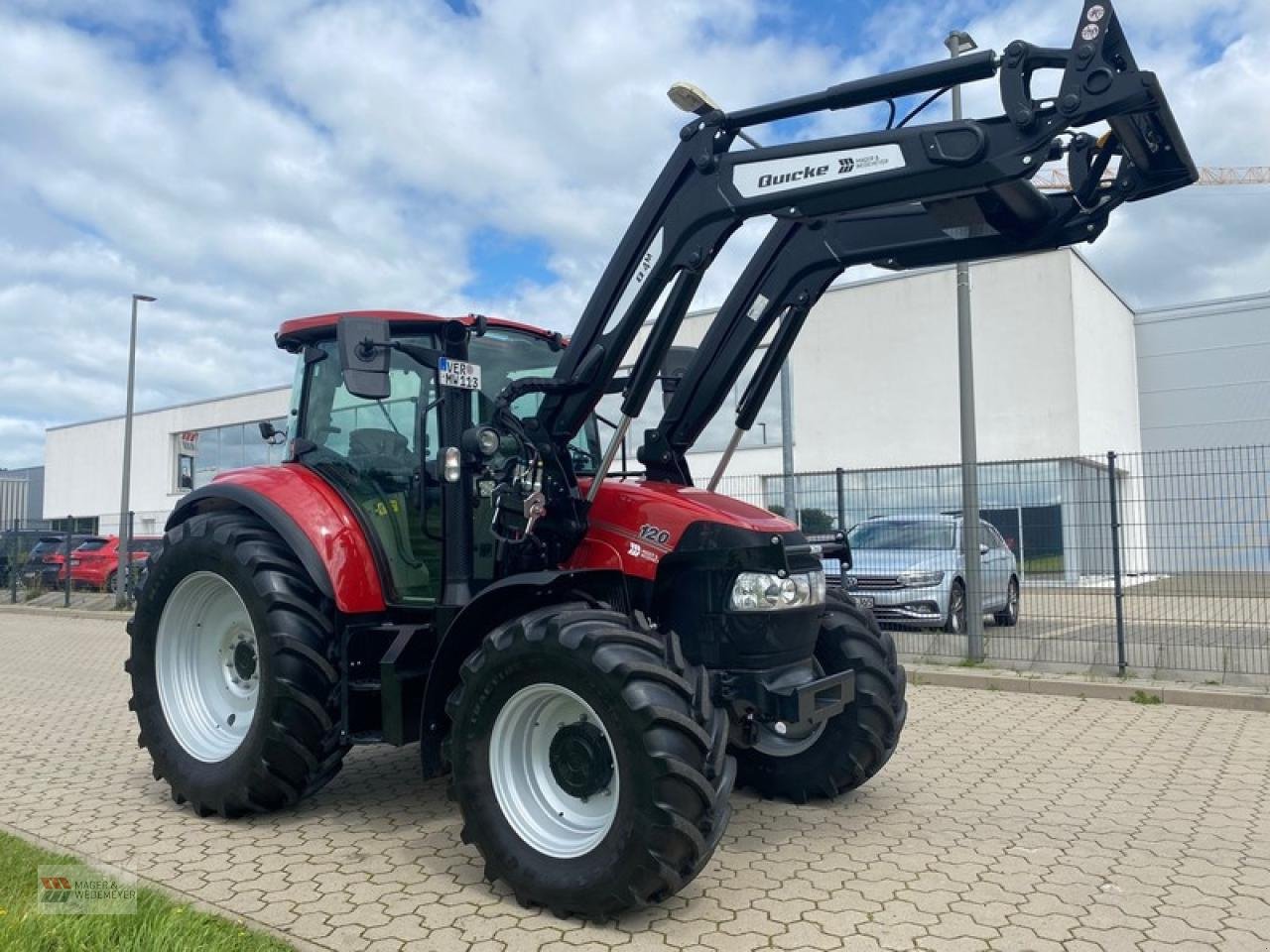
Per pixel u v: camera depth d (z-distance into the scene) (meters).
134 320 18.70
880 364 23.09
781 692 4.01
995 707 7.70
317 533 4.60
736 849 4.27
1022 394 21.64
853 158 3.62
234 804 4.59
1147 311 28.38
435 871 4.00
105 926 3.21
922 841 4.37
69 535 19.14
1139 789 5.24
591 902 3.43
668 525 4.25
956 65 3.42
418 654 4.41
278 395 32.44
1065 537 9.02
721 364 4.99
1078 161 3.64
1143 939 3.32
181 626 5.18
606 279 4.21
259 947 3.16
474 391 4.74
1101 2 3.20
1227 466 8.26
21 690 8.98
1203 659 8.28
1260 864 4.07
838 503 10.73
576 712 3.77
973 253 4.33
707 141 3.92
